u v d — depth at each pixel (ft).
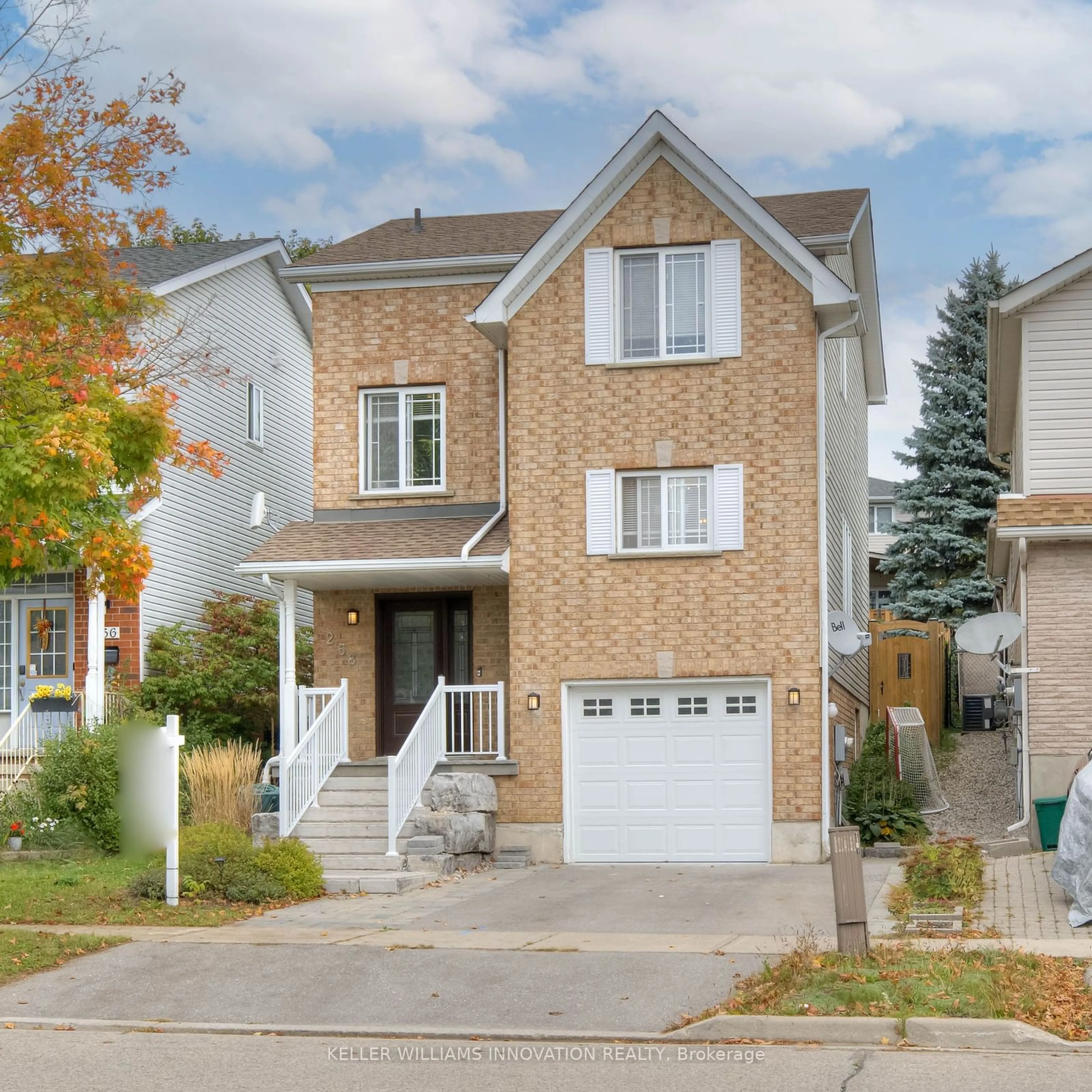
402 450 72.64
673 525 65.21
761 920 46.21
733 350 64.64
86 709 75.20
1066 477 63.57
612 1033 32.68
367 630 72.43
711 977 37.06
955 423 134.82
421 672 72.54
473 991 36.60
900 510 140.15
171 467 82.07
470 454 71.87
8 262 46.96
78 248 47.21
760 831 63.26
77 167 47.44
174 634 79.00
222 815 64.49
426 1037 33.09
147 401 48.44
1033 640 60.80
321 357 73.67
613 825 64.49
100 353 49.01
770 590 63.62
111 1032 34.14
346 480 72.79
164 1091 28.40
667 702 64.75
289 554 67.62
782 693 63.21
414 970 38.78
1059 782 60.13
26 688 77.15
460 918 47.83
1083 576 60.64
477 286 72.54
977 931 42.37
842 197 75.92
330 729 65.51
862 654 86.74
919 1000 32.96
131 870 57.31
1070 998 33.86
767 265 64.59
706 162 64.39
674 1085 28.22
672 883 55.83
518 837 64.75
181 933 44.73
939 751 92.73
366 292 73.51
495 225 79.66
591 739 65.16
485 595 71.26
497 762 65.05
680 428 64.95
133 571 47.11
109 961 40.55
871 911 46.65
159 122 48.29
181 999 36.78
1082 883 43.93
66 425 42.04
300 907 51.08
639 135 64.75
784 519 63.72
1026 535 59.98
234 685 79.10
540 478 66.03
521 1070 29.78
